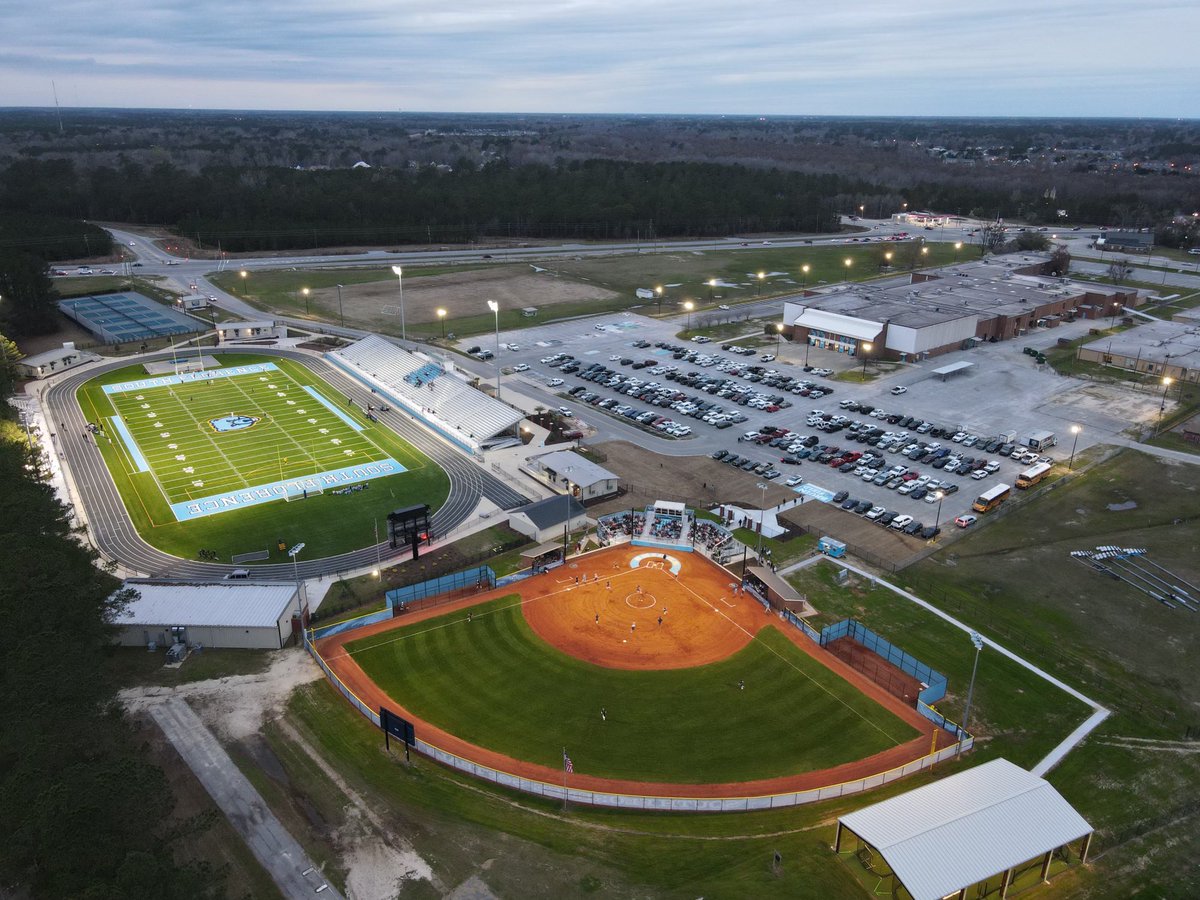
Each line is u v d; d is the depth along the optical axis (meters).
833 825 60.84
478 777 65.06
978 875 53.44
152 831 53.72
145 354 178.12
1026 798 59.44
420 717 72.19
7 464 82.38
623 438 139.00
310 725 70.31
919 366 178.62
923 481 123.25
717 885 55.06
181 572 95.56
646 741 69.81
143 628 80.00
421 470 124.88
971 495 119.88
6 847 43.53
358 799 62.25
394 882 54.94
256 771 64.75
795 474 126.06
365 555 100.25
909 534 107.88
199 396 154.25
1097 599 93.56
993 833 56.28
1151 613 91.06
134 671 77.06
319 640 82.94
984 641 85.19
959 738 70.19
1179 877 57.19
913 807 58.31
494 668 79.31
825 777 66.12
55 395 152.12
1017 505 115.62
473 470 125.12
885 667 80.50
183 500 113.25
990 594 94.19
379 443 134.88
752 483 122.31
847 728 72.00
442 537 105.25
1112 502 116.69
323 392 158.75
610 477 116.94
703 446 136.38
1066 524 110.75
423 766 66.12
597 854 57.69
